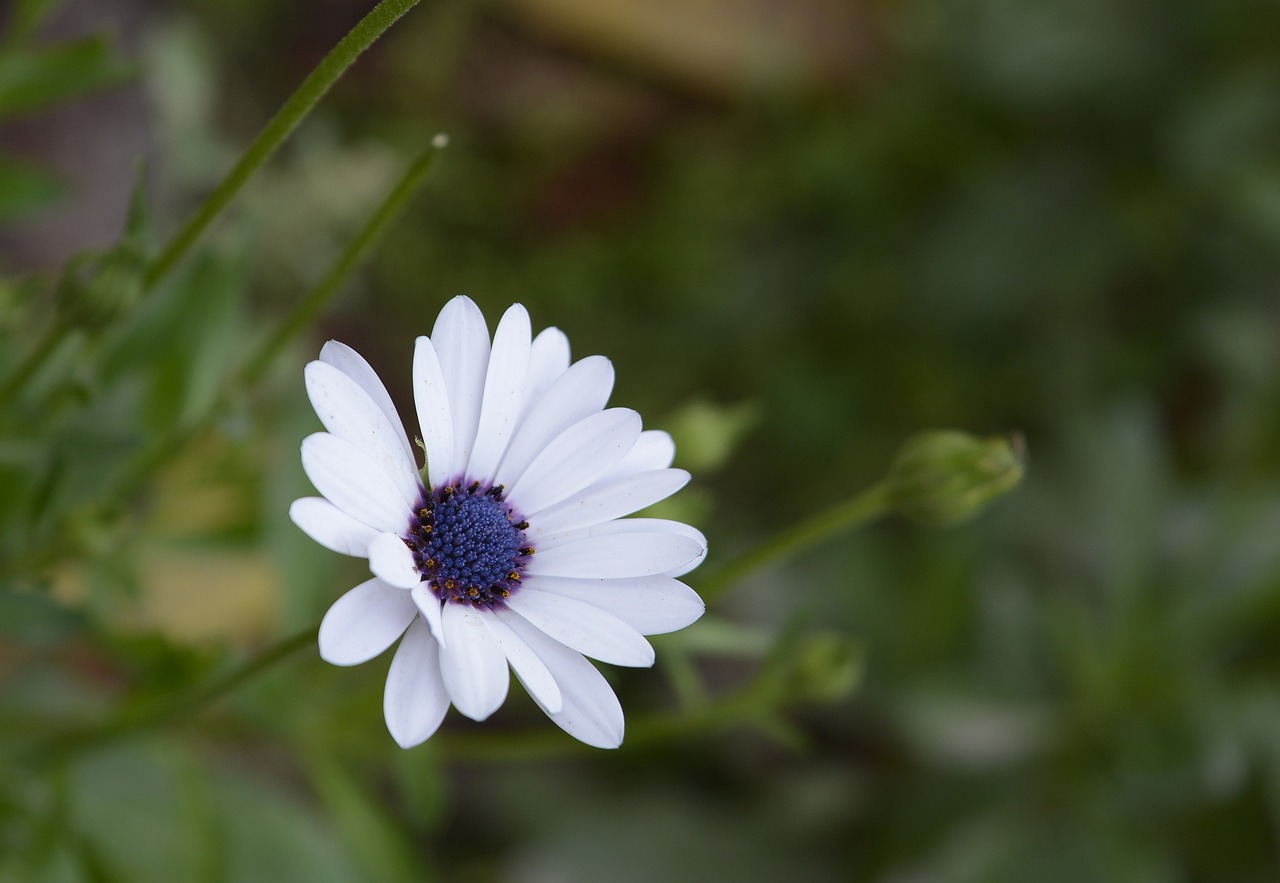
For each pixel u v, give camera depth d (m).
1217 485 0.83
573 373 0.49
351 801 0.59
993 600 0.78
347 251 0.53
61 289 0.51
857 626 0.80
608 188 1.01
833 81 1.07
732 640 0.56
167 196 0.78
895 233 0.98
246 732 0.59
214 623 0.75
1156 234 0.93
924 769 0.79
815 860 0.80
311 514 0.46
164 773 0.60
